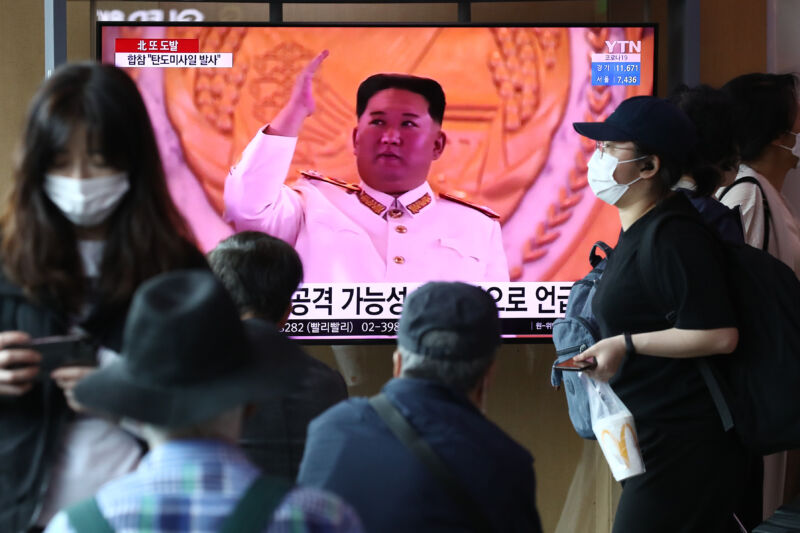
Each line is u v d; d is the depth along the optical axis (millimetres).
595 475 12188
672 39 11719
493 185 11547
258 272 6660
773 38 12172
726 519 8031
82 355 5219
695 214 8195
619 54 11492
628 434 7730
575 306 9070
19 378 5121
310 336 11484
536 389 12172
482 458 5043
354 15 12266
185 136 11367
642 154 8125
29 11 11969
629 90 11523
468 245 11539
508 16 12234
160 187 5551
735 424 7832
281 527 3582
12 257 5320
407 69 11438
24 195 5281
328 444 5152
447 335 5180
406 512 4918
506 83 11492
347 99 11438
